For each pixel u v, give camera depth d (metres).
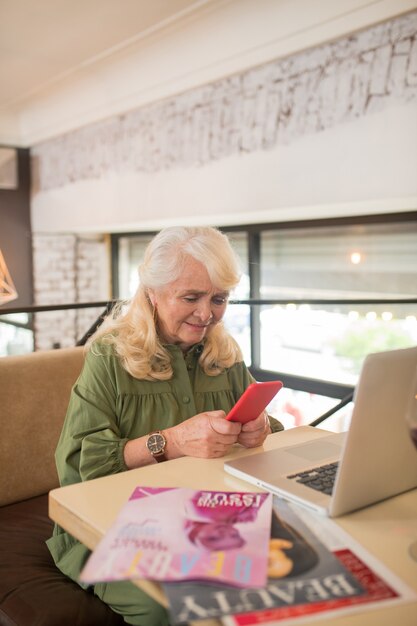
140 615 1.09
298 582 0.65
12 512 1.66
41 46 3.73
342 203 2.83
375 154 2.65
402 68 2.48
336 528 0.81
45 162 5.50
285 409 3.34
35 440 1.76
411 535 0.81
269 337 3.39
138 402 1.31
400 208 2.78
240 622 0.58
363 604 0.62
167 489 0.90
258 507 0.84
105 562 0.68
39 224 5.74
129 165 4.37
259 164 3.27
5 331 5.65
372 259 3.26
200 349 1.42
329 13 2.70
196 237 1.29
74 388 1.33
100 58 3.94
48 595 1.21
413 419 0.80
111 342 1.35
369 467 0.88
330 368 3.14
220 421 1.12
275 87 3.11
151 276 1.29
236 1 3.03
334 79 2.79
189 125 3.74
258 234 3.97
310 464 1.06
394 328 2.79
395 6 2.43
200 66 3.50
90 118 4.65
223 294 1.33
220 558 0.69
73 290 5.85
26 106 5.25
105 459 1.21
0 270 2.62
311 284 3.66
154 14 3.24
